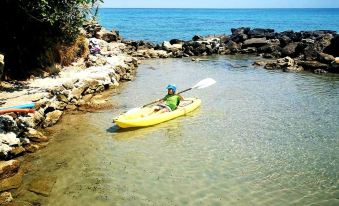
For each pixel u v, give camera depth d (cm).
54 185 824
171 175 886
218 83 1978
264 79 2116
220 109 1450
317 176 895
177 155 1002
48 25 1625
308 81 2062
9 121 996
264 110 1447
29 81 1467
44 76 1573
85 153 1000
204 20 13138
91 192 801
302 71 2414
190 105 1415
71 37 1769
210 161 967
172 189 821
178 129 1210
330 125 1272
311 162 973
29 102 1177
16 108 1056
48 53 1670
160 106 1335
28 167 905
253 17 17712
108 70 1872
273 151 1041
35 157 962
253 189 827
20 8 1434
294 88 1870
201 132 1184
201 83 1498
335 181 871
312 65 2442
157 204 760
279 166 945
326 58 2486
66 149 1020
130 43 3559
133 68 2400
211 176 884
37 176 862
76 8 1659
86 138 1105
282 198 792
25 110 1046
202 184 845
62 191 801
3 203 734
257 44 3581
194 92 1747
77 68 1844
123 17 15125
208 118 1331
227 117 1345
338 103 1570
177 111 1338
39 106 1184
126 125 1179
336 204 771
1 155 894
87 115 1324
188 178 872
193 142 1097
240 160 977
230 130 1206
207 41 3459
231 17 17300
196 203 766
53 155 978
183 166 934
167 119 1291
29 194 780
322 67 2405
